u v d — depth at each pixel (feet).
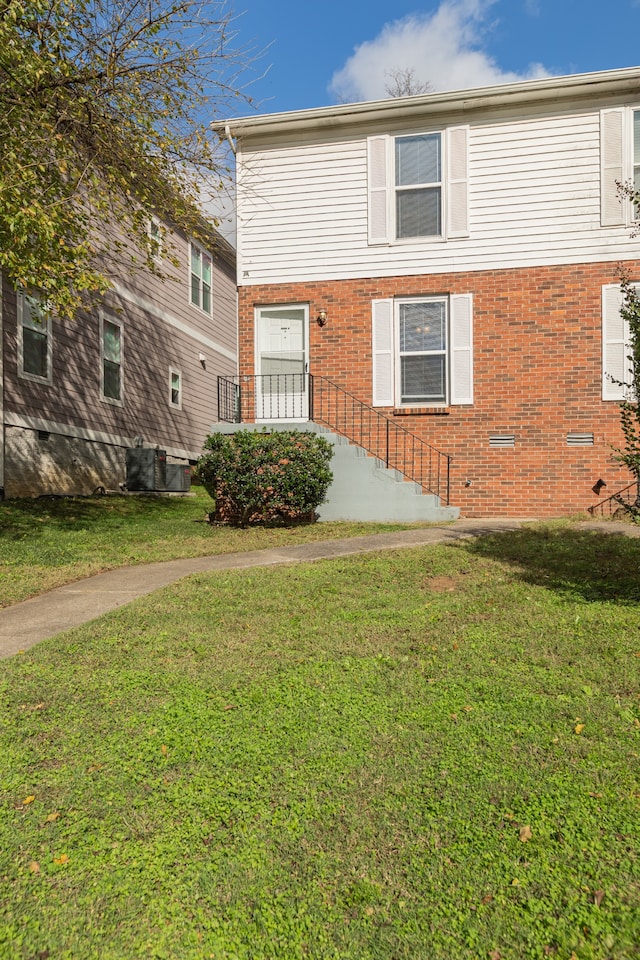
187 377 62.90
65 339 44.93
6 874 7.12
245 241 39.50
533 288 36.09
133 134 30.19
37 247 26.07
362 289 38.19
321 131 38.45
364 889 6.70
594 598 17.72
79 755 9.66
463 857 7.14
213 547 28.45
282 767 9.11
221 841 7.55
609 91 34.76
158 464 52.65
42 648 14.62
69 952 6.04
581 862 7.00
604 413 35.19
